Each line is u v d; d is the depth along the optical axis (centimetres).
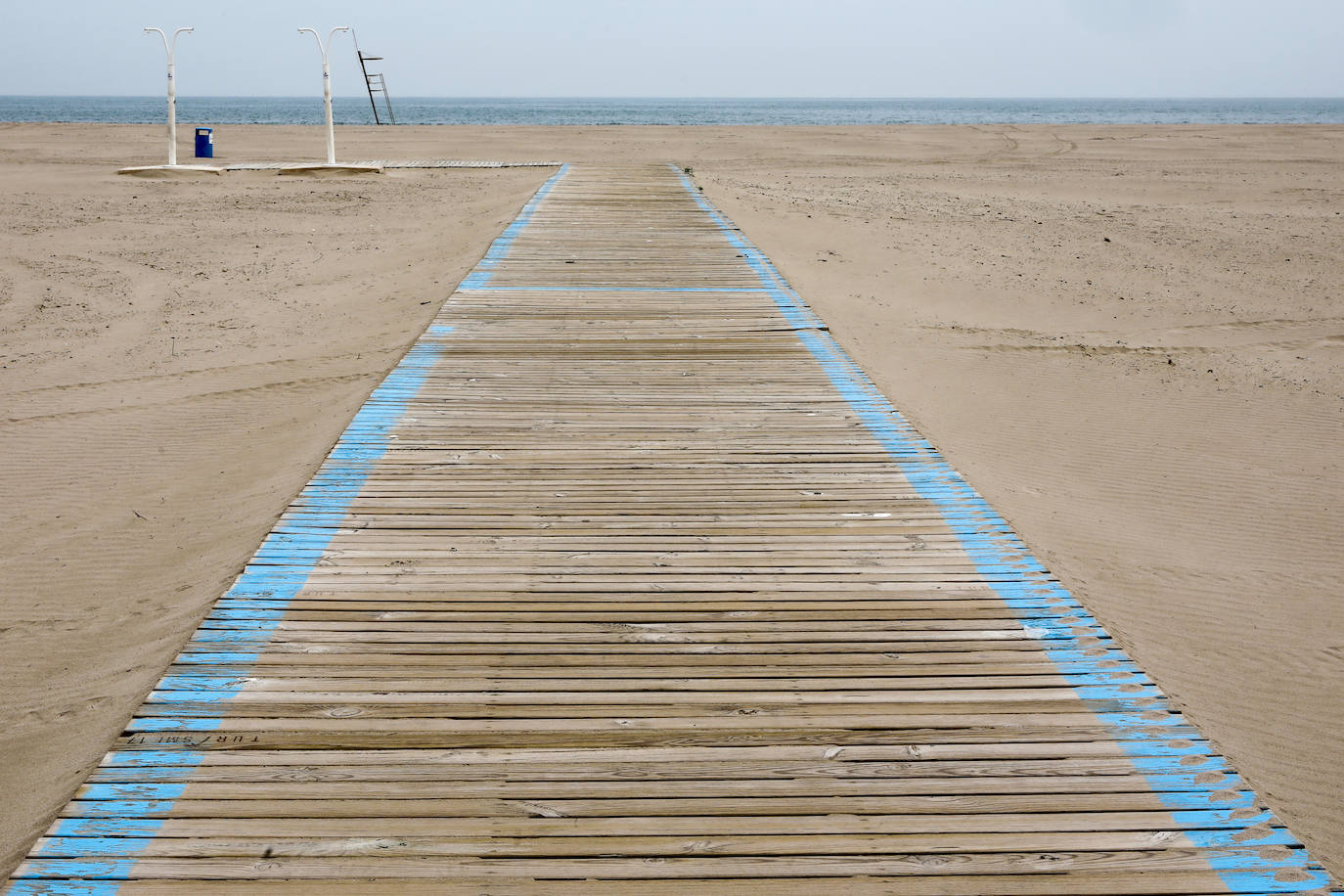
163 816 303
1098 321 1256
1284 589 589
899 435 653
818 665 387
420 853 290
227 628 406
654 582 450
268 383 921
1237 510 712
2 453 765
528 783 319
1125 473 773
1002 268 1523
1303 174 2895
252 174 2572
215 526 606
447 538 492
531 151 3547
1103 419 898
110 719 387
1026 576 463
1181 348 1137
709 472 583
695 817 306
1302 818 372
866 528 512
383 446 617
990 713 359
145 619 492
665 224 1486
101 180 2406
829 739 343
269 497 625
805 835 300
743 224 1702
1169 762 335
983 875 287
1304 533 675
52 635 496
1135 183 2648
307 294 1273
